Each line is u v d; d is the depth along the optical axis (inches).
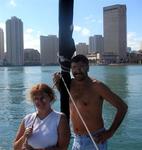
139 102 502.6
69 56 92.4
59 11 93.2
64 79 91.1
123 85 856.3
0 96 643.5
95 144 80.4
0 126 322.3
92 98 87.4
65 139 76.5
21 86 894.4
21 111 436.1
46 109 77.1
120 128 287.9
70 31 93.0
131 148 232.5
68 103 91.8
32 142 76.3
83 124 87.7
